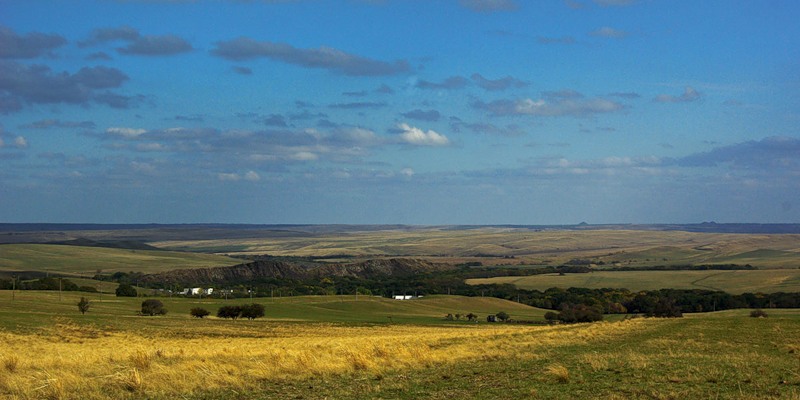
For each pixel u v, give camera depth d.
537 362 26.19
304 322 98.25
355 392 18.78
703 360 26.73
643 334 47.88
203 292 168.38
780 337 43.97
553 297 160.00
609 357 27.64
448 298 161.25
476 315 134.75
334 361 24.78
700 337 44.22
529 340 42.97
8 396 16.97
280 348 38.00
